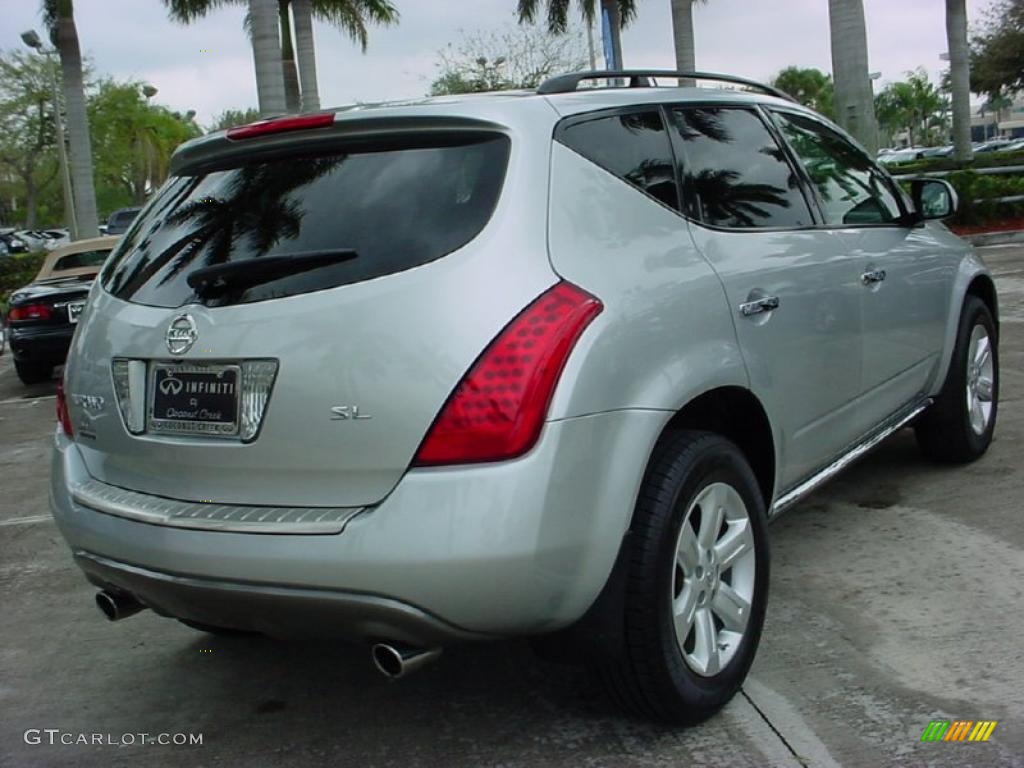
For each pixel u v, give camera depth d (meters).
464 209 2.85
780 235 3.82
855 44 14.44
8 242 40.81
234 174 3.32
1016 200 18.09
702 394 3.14
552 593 2.70
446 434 2.63
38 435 8.94
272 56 16.05
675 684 2.99
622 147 3.31
